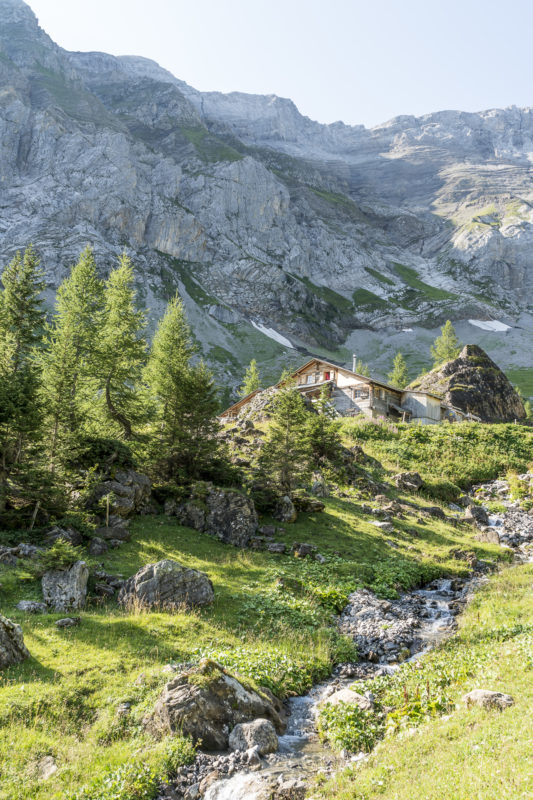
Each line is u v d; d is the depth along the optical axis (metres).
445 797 8.42
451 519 42.09
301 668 17.80
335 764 12.38
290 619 21.72
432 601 26.05
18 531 26.23
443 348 147.25
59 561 21.27
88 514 27.86
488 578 29.28
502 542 38.12
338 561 29.44
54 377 33.50
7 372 32.06
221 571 25.83
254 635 19.81
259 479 37.19
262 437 50.91
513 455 59.72
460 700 12.95
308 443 41.81
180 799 11.52
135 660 16.52
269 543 30.78
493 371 90.62
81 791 11.29
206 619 20.31
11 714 13.45
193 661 16.61
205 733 13.32
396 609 24.22
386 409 77.19
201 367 39.53
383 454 55.84
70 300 41.44
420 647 20.16
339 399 78.44
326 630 21.22
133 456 36.19
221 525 31.17
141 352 42.50
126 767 12.02
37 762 12.15
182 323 61.16
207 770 12.31
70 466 31.48
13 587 21.06
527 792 7.71
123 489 31.19
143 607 20.50
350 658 19.42
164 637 18.25
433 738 11.00
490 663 15.30
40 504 27.31
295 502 37.06
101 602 21.16
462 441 61.69
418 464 54.81
